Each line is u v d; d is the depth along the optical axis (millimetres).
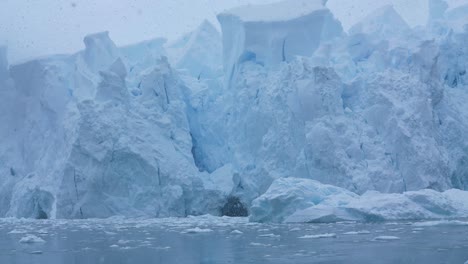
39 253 16500
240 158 45250
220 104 49844
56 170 44812
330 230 22312
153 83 45719
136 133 42531
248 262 12797
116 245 18547
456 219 26766
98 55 50656
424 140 40031
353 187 38438
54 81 50375
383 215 27250
